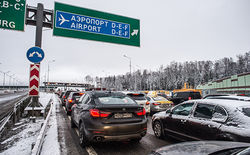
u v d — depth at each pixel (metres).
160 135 4.95
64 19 10.10
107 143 4.43
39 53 6.63
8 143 4.23
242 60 94.94
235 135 2.86
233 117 3.10
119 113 3.76
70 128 6.14
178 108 4.62
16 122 6.89
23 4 8.51
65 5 10.21
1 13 8.12
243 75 28.03
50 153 3.61
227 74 99.69
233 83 32.09
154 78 109.38
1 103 17.44
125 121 3.72
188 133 3.95
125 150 3.92
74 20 10.41
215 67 105.31
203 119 3.65
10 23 8.23
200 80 99.50
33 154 2.95
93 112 3.70
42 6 8.70
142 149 4.00
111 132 3.51
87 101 4.46
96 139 3.57
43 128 4.66
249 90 26.00
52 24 9.59
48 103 16.45
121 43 11.92
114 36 11.72
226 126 3.08
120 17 12.04
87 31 10.77
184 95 13.82
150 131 6.00
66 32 10.10
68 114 9.67
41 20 8.60
